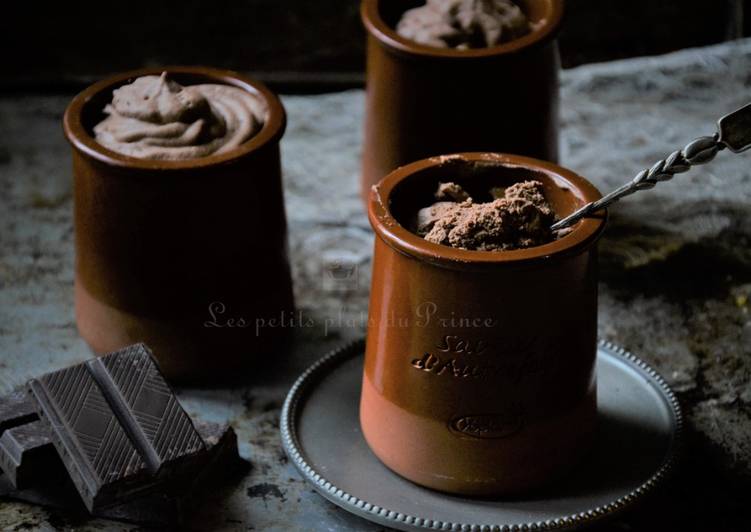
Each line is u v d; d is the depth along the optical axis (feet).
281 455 2.02
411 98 2.18
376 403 1.93
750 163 2.44
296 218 2.38
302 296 2.25
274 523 1.94
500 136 2.19
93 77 2.70
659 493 1.95
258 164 2.00
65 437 1.88
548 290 1.81
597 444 1.98
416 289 1.82
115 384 1.92
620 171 2.43
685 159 1.81
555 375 1.86
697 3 3.02
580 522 1.87
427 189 1.94
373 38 2.20
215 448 1.95
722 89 2.61
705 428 2.03
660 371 2.12
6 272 2.28
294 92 2.81
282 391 2.10
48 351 2.16
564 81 2.64
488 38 2.18
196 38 3.10
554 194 1.93
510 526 1.86
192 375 2.09
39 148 2.52
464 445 1.88
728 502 1.94
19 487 1.93
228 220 2.00
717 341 2.15
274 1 3.11
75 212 2.04
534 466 1.90
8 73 3.04
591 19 3.04
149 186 1.95
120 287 2.03
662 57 2.69
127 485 1.87
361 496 1.92
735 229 2.32
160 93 2.02
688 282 2.24
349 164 2.49
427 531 1.87
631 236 2.31
